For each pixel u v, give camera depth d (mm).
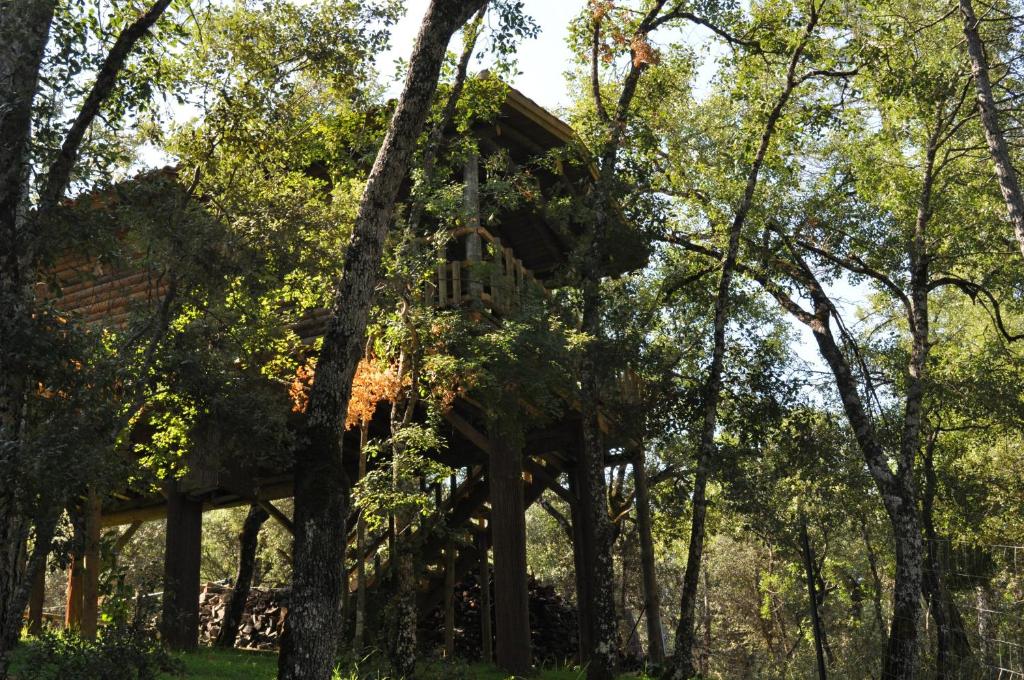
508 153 15008
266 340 11477
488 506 18516
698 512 14594
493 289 12852
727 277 15734
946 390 19438
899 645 15602
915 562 16188
